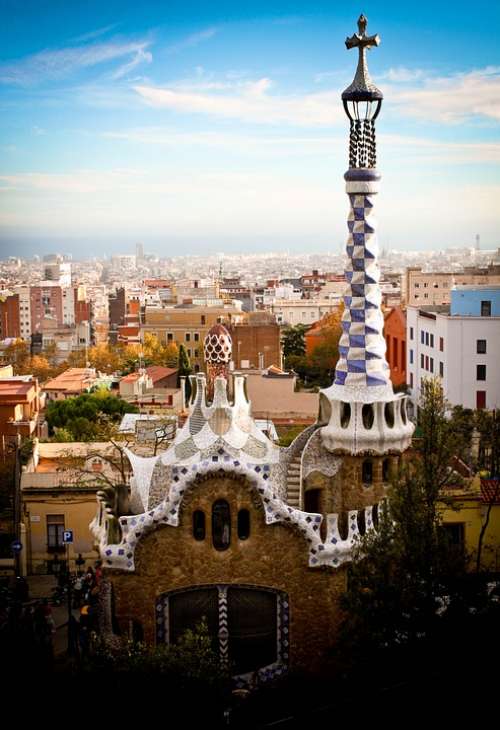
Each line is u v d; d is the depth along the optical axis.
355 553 31.48
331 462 34.69
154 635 32.59
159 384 112.06
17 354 172.75
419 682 29.33
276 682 32.50
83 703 27.08
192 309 175.25
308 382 139.88
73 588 41.84
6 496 56.25
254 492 32.16
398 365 116.75
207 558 32.47
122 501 36.47
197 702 27.19
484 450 43.75
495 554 37.22
